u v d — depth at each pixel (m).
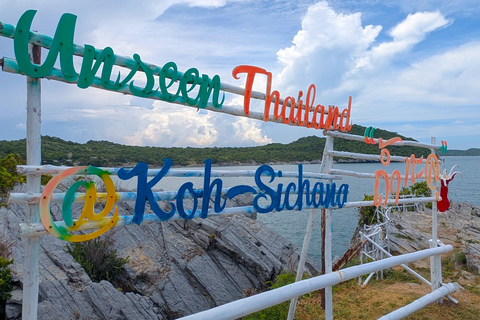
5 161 23.12
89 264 14.43
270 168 5.27
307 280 4.54
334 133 6.42
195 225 18.69
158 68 4.08
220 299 15.41
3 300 10.70
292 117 5.63
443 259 14.06
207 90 4.64
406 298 8.88
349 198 59.78
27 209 3.38
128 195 3.93
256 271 16.75
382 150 7.16
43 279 12.37
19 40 3.14
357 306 8.45
